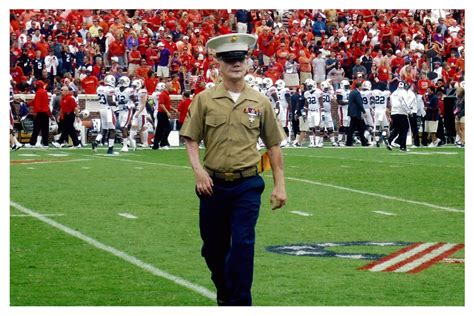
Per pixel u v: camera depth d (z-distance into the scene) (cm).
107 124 3253
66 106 3566
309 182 2228
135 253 1341
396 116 3409
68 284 1165
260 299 1088
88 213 1705
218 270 1055
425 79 4006
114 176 2358
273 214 1700
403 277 1198
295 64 4388
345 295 1109
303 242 1429
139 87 3472
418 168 2619
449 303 1076
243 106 1034
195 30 4775
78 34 4581
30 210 1741
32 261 1288
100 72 4331
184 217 1661
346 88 3984
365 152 3384
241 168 1027
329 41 4812
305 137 4284
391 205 1820
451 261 1291
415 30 4941
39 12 4725
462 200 1898
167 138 3553
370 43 4791
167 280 1184
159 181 2242
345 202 1862
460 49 4881
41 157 3028
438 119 3803
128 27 4572
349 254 1338
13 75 4028
